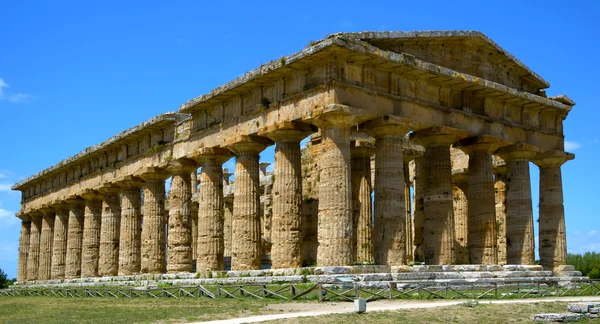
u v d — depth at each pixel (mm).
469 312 28078
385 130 41156
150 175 56812
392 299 34000
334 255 37938
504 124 47875
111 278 59094
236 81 44625
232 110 46969
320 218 38844
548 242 50750
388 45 42094
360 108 39438
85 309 35969
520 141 48656
